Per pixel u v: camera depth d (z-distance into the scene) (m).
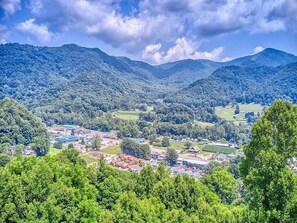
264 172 23.84
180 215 44.22
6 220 31.55
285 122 24.89
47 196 34.16
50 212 33.00
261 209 23.95
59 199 34.78
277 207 23.33
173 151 181.75
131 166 161.62
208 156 199.12
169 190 53.28
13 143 189.12
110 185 55.41
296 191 23.11
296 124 24.78
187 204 52.28
